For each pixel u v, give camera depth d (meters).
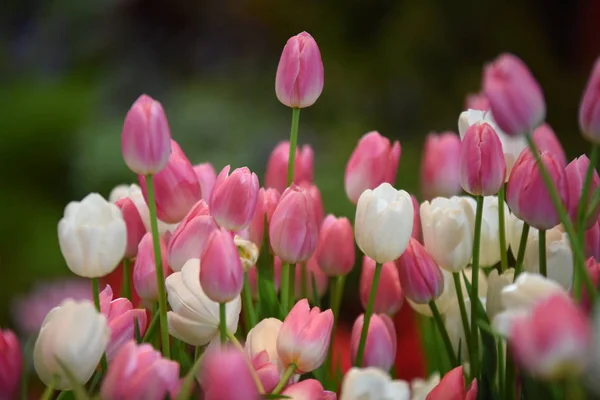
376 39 4.55
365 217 1.17
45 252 4.00
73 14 5.36
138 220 1.26
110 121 4.60
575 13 4.69
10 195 4.25
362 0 4.61
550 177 1.08
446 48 4.45
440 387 1.13
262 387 1.09
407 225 1.17
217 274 1.08
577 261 1.05
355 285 3.14
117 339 1.12
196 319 1.13
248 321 1.21
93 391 1.14
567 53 4.76
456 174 1.43
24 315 2.99
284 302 1.24
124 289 1.28
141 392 1.02
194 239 1.16
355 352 1.23
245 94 4.73
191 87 4.79
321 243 1.27
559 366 0.95
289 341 1.11
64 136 4.46
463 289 1.29
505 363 1.21
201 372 1.11
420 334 1.43
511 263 1.40
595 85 1.04
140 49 5.17
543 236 1.10
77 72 5.26
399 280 1.22
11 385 1.06
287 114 4.57
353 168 1.32
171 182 1.22
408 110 4.41
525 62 4.54
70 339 1.05
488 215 1.25
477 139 1.15
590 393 1.05
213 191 1.17
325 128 4.38
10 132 4.41
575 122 4.52
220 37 5.06
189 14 5.14
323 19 4.69
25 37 5.48
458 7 4.46
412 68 4.43
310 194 1.26
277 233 1.21
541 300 0.98
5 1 5.54
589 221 1.12
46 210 4.25
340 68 4.49
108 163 4.31
